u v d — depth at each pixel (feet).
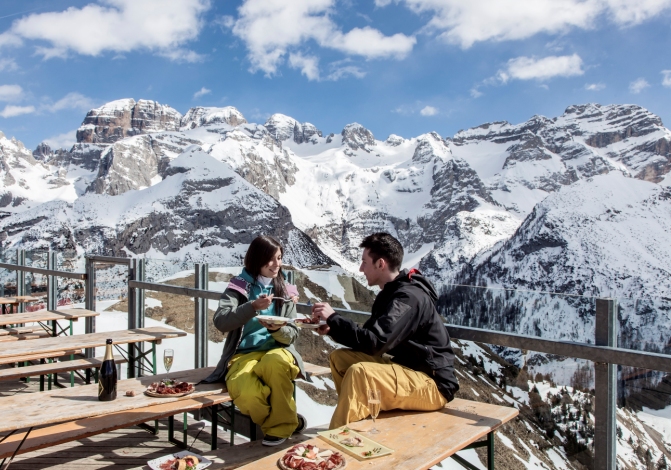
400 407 13.37
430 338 13.82
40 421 12.63
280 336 15.53
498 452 14.55
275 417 15.48
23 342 21.38
